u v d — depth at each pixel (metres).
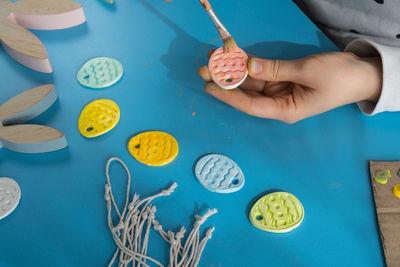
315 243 0.38
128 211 0.38
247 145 0.43
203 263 0.36
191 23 0.53
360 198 0.40
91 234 0.37
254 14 0.54
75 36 0.51
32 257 0.36
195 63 0.49
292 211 0.39
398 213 0.39
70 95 0.45
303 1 0.59
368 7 0.53
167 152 0.42
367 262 0.37
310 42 0.52
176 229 0.38
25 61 0.47
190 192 0.40
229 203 0.39
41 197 0.39
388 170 0.42
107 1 0.54
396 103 0.45
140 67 0.48
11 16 0.50
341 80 0.43
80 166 0.41
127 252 0.36
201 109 0.45
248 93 0.48
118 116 0.44
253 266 0.36
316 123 0.45
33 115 0.43
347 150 0.43
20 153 0.41
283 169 0.42
